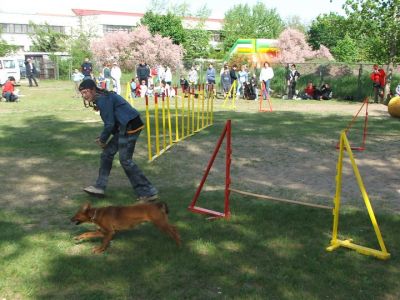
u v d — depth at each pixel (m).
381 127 13.45
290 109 18.69
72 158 9.02
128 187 7.03
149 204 4.76
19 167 8.34
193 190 6.91
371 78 21.95
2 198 6.55
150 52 35.91
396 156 9.50
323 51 44.03
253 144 10.69
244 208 6.01
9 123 13.77
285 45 42.09
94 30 57.47
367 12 21.88
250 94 23.77
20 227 5.36
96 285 4.01
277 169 8.38
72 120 14.48
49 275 4.16
